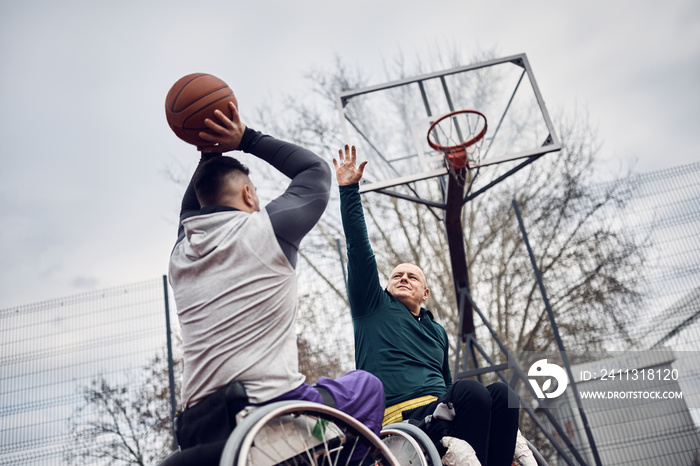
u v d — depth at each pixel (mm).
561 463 4586
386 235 11391
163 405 5832
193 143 1775
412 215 11523
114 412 5773
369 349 2611
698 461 3602
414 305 2844
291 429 1404
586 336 6930
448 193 5848
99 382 5836
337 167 2631
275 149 1748
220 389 1419
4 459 5555
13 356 5875
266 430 1360
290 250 1565
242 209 1674
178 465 1467
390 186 6211
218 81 1765
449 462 1952
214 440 1405
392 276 2941
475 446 2062
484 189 5992
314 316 6980
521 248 10672
